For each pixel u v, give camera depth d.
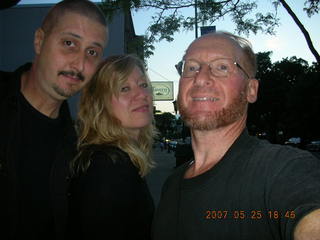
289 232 0.38
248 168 0.48
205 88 0.57
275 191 0.42
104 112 0.88
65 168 0.81
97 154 0.71
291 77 15.34
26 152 0.78
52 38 0.78
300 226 0.37
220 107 0.57
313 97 11.88
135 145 0.83
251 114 15.84
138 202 0.72
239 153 0.52
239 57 0.59
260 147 0.51
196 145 0.63
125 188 0.68
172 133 27.38
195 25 3.40
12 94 0.76
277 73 15.45
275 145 0.52
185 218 0.53
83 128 0.89
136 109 0.91
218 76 0.58
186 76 0.61
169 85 7.29
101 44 0.83
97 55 0.84
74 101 6.26
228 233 0.46
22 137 0.78
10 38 7.51
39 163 0.79
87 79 0.83
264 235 0.43
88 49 0.81
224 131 0.58
